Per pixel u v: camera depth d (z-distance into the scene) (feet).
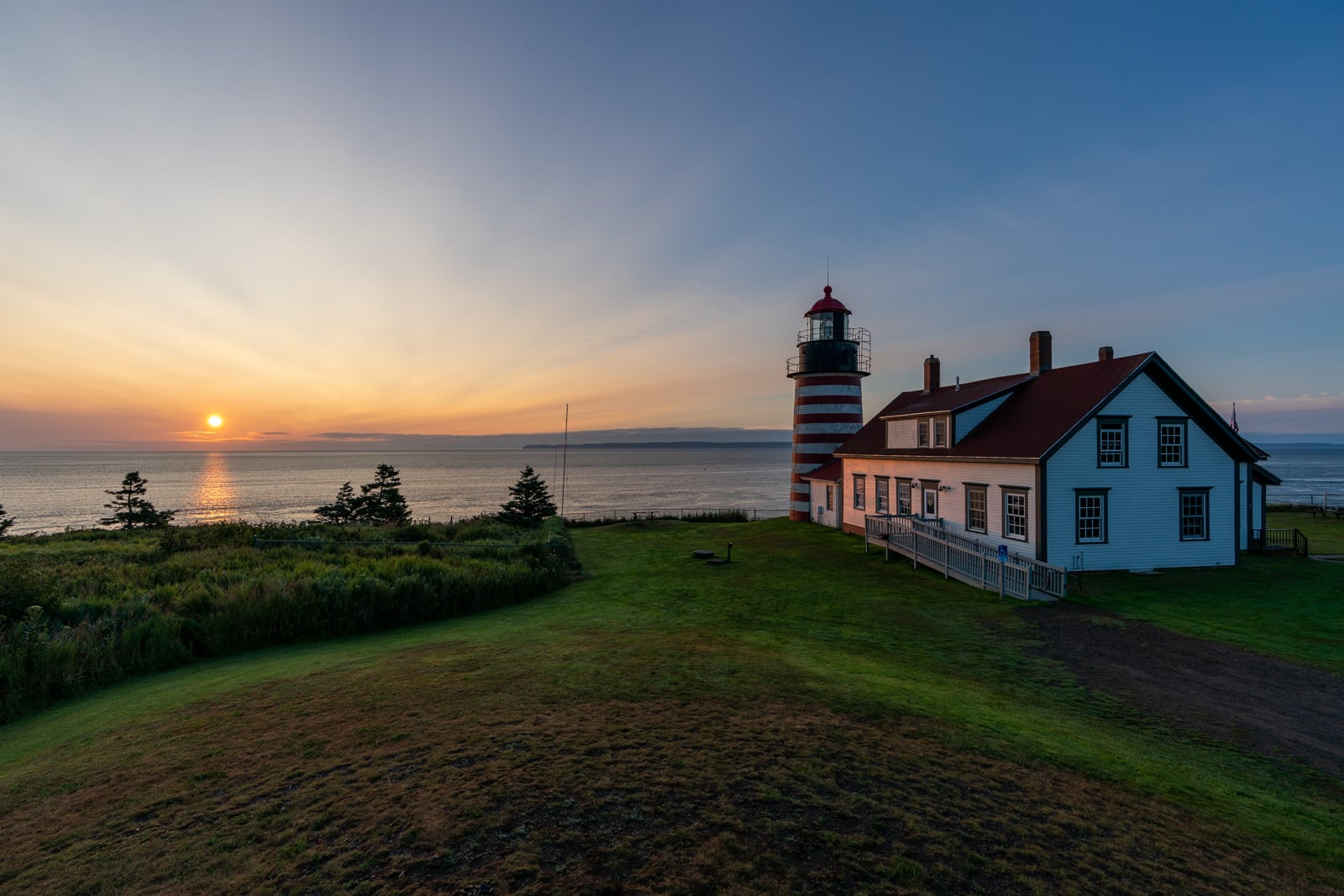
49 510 276.21
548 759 23.77
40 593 47.85
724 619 60.08
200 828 19.98
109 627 44.91
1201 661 47.42
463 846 18.40
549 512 141.28
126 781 23.63
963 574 77.25
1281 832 23.24
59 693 37.91
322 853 18.31
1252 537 94.07
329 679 36.14
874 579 80.53
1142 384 81.00
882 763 24.68
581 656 39.99
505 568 74.08
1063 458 78.38
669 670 36.60
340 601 55.26
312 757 24.89
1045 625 57.72
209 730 28.48
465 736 26.22
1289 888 19.29
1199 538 82.69
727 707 30.17
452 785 21.89
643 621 58.23
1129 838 21.03
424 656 41.39
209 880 17.31
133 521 154.20
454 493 371.35
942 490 96.53
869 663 44.65
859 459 121.39
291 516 253.44
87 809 21.66
